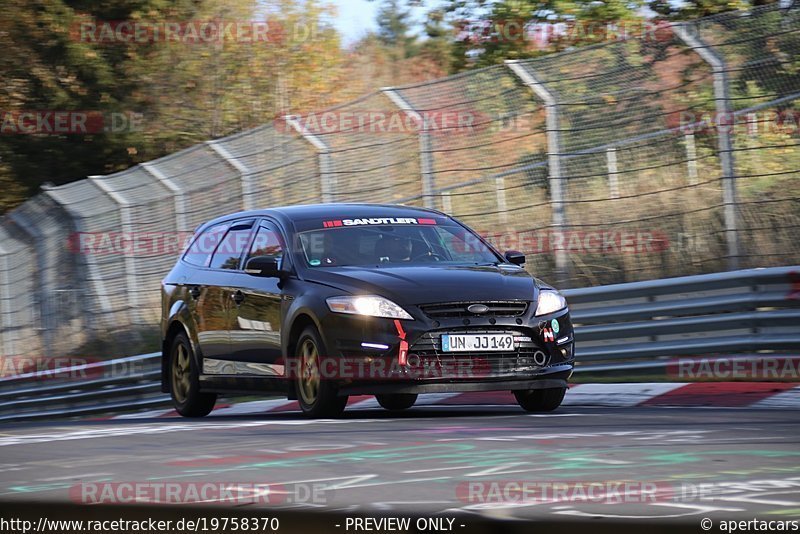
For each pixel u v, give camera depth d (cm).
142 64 5831
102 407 3077
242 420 1605
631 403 1859
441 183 2745
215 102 5956
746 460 915
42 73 5731
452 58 4716
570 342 1677
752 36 2355
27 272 3928
